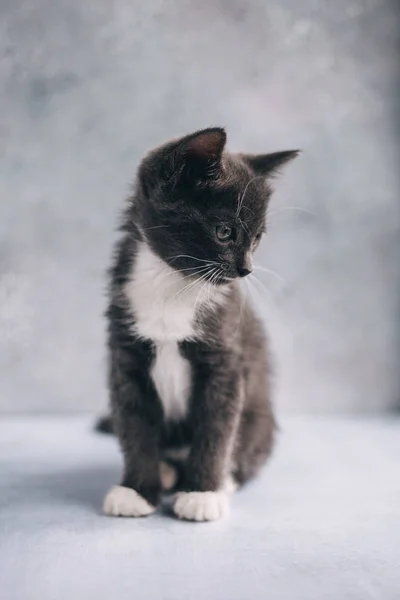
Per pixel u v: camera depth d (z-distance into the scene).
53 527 0.59
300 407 0.97
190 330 0.63
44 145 0.94
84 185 0.94
